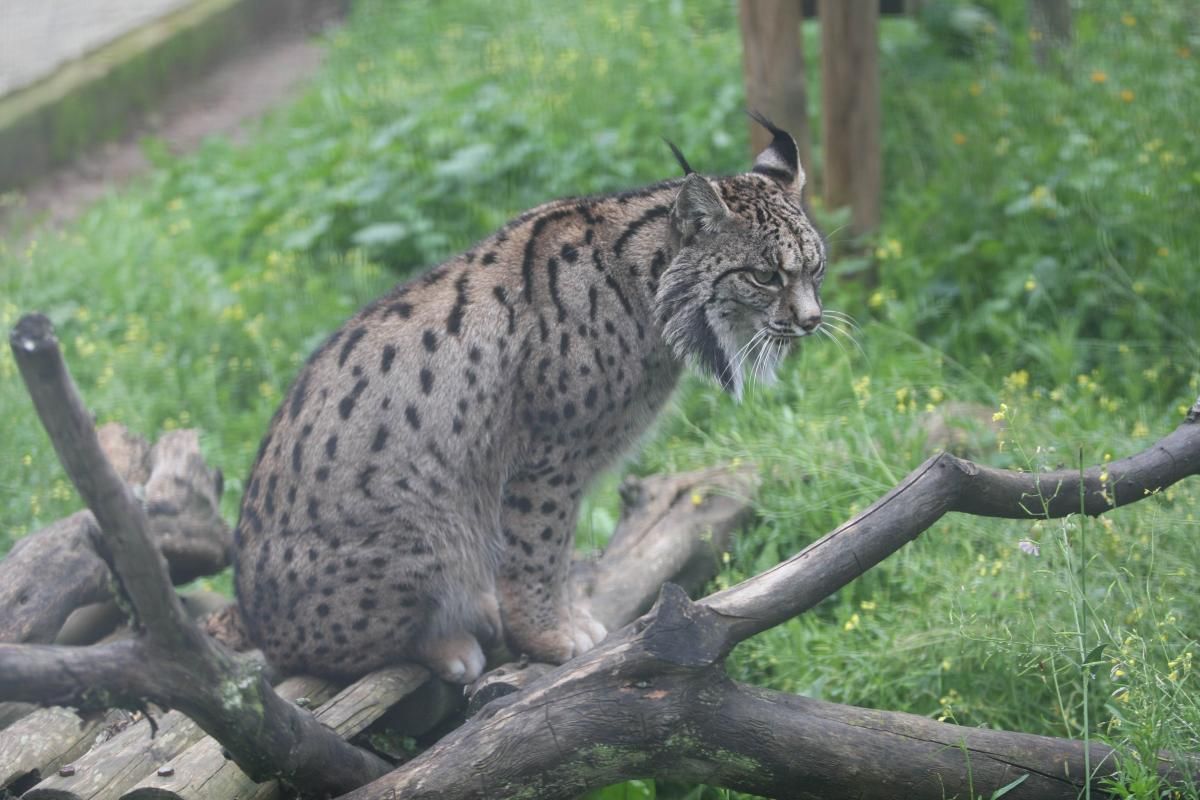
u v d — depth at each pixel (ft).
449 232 52.80
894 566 32.17
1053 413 37.91
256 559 28.43
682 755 22.66
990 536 32.12
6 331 46.75
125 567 18.97
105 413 42.42
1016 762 23.27
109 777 23.58
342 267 52.08
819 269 30.19
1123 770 22.95
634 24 70.85
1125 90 57.52
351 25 81.30
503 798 22.13
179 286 51.06
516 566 29.22
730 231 28.99
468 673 28.22
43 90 66.95
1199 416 26.81
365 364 28.37
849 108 48.55
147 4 81.61
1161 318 43.52
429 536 28.07
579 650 29.19
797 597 23.29
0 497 38.19
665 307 29.14
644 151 55.98
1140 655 25.86
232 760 22.79
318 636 27.96
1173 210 47.16
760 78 48.29
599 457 29.84
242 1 81.66
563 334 28.76
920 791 23.08
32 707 26.89
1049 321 45.34
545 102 59.88
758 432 39.17
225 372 47.01
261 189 58.90
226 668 20.63
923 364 42.14
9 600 28.43
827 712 23.21
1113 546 29.76
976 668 29.19
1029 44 63.67
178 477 33.88
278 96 74.90
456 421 28.19
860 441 36.17
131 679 19.80
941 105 57.26
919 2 59.82
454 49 72.95
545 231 29.55
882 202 52.26
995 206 49.42
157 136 70.08
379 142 58.39
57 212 62.03
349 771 23.47
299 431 28.37
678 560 32.83
